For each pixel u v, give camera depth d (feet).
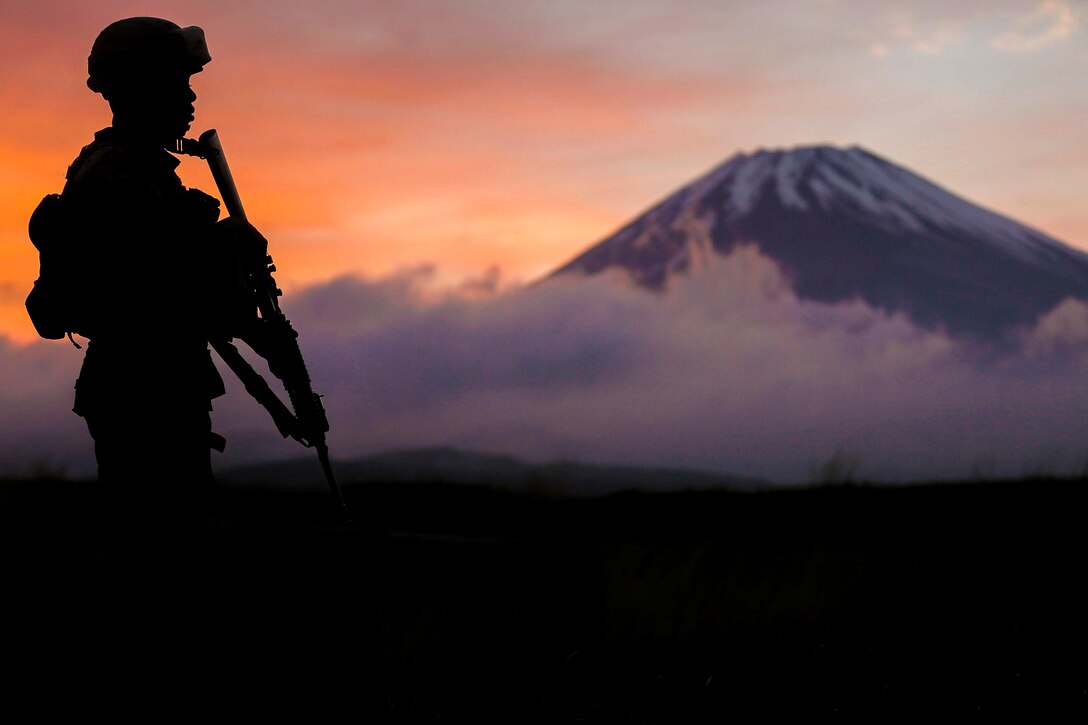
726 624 21.39
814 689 17.69
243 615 17.49
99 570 17.34
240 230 13.16
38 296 12.64
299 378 13.47
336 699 16.17
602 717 16.21
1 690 14.30
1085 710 16.88
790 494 38.11
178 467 12.57
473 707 16.35
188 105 13.34
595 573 20.86
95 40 13.12
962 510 33.65
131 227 12.35
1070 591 25.41
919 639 20.63
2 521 18.90
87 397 12.56
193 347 12.80
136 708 12.35
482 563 19.97
